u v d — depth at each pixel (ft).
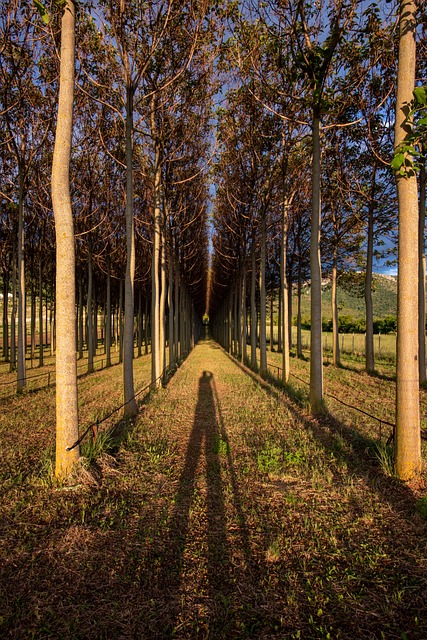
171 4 25.57
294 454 18.60
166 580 9.61
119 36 26.71
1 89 32.73
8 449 19.71
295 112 34.37
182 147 40.98
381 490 14.28
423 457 17.06
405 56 15.02
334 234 55.52
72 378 15.76
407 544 10.85
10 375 52.80
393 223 48.88
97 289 93.97
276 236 56.44
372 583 9.29
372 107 32.37
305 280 77.46
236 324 81.15
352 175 43.27
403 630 7.83
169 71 31.65
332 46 23.47
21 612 8.50
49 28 23.02
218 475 16.43
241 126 39.45
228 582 9.50
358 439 20.48
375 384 40.88
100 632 7.97
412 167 14.26
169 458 18.70
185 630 8.02
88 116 36.06
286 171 39.96
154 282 39.40
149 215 49.01
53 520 12.50
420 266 38.45
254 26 27.40
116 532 11.84
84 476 15.24
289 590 9.12
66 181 15.75
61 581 9.57
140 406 30.86
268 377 46.34
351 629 7.91
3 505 13.41
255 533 11.75
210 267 140.15
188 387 40.70
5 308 72.59
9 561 10.30
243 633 7.88
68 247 15.67
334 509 13.10
